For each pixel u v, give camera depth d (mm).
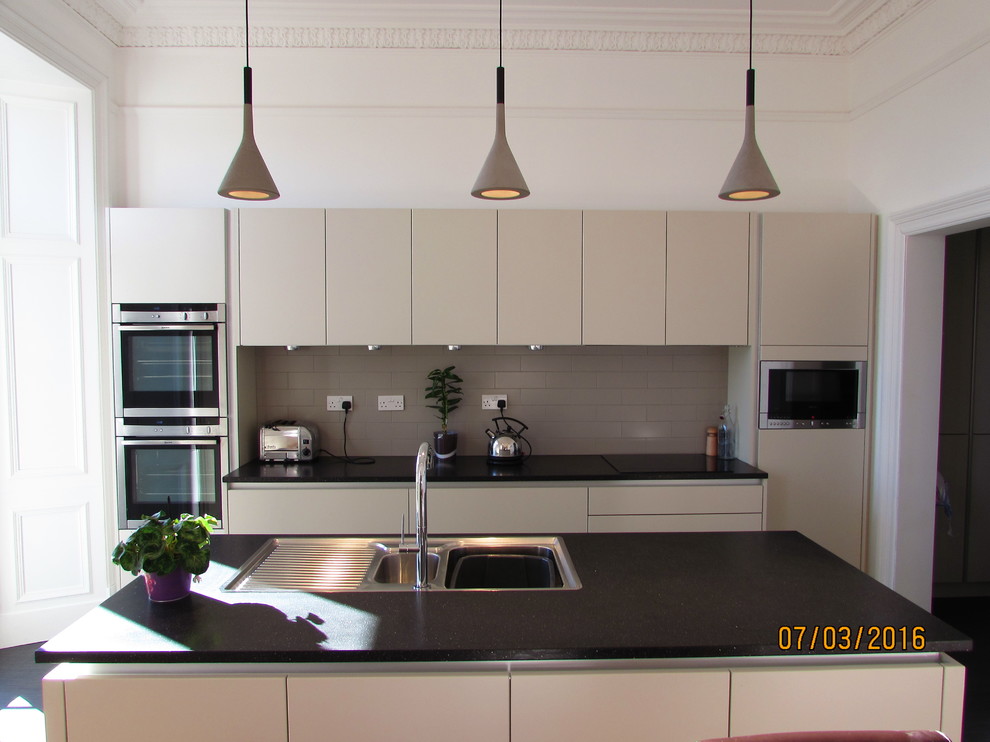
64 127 3012
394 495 3018
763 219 3143
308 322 3094
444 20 3229
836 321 3170
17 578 2986
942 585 3596
